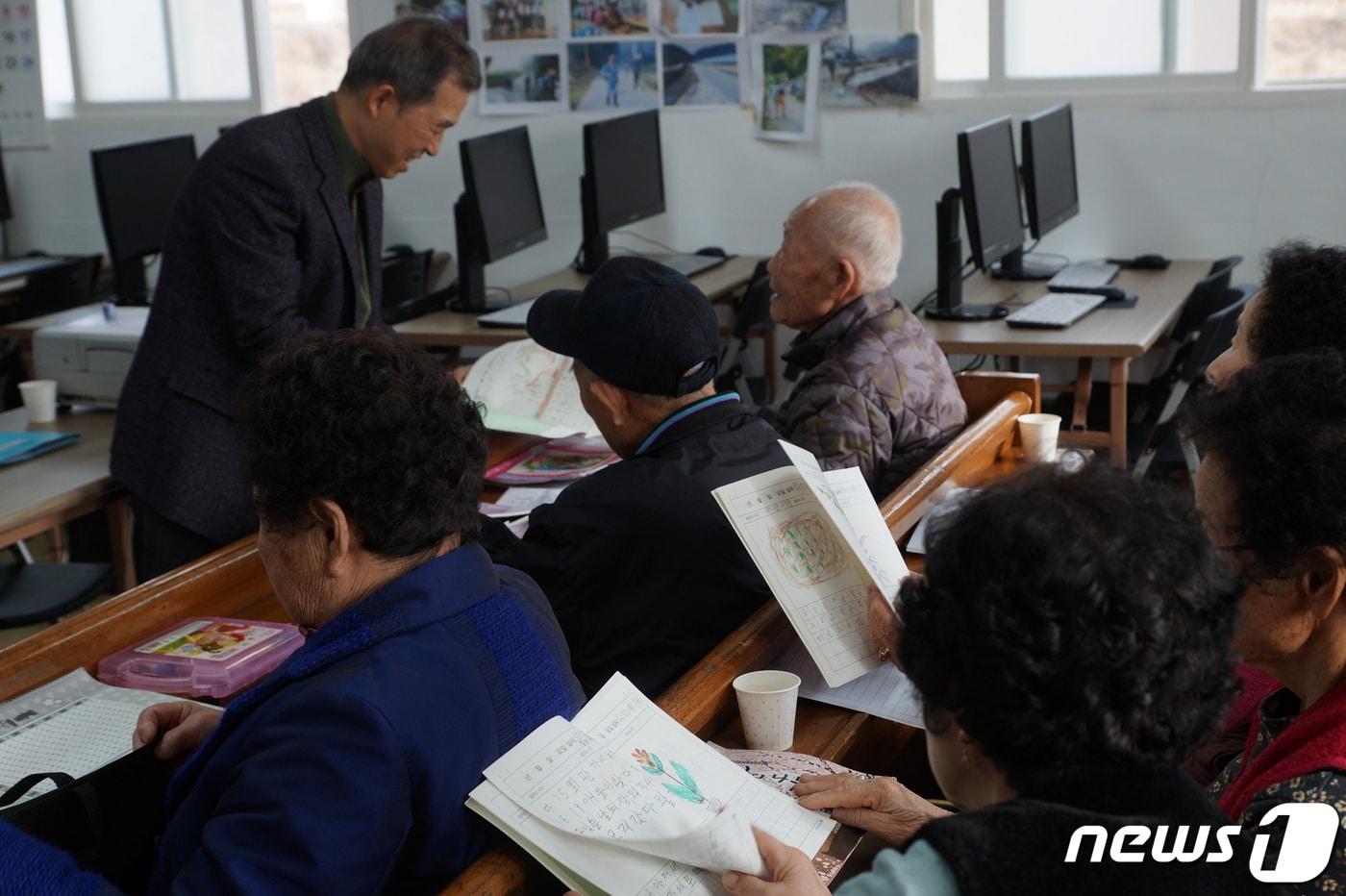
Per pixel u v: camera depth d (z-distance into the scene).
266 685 1.15
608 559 1.81
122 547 3.34
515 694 1.20
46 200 6.09
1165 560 0.83
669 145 5.24
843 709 1.69
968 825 0.81
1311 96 4.48
